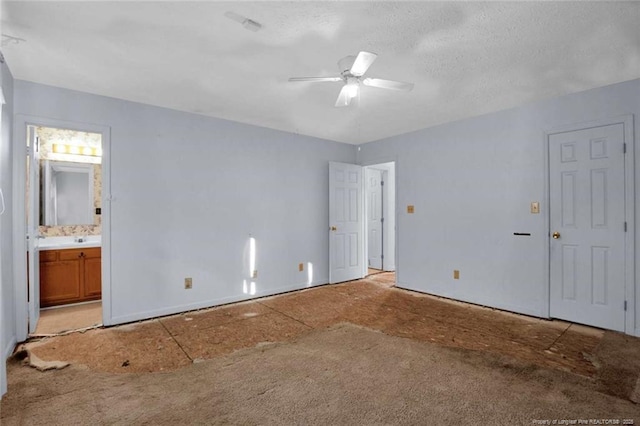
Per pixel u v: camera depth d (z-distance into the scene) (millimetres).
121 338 2988
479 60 2553
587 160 3209
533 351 2682
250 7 1879
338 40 2250
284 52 2414
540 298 3516
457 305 4016
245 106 3613
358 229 5551
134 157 3441
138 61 2547
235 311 3805
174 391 2121
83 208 4562
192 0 1810
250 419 1841
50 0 1792
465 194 4145
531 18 1996
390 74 2805
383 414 1874
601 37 2213
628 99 2963
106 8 1879
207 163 3953
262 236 4449
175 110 3713
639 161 2916
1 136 2307
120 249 3354
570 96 3299
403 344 2850
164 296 3629
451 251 4293
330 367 2438
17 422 1810
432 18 1996
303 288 4895
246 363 2506
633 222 2947
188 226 3803
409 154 4785
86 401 2010
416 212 4695
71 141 4484
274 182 4582
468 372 2346
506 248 3779
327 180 5238
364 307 3953
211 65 2619
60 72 2732
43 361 2535
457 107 3684
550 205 3453
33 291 3131
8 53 2400
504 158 3783
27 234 3053
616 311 3055
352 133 4852
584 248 3238
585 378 2244
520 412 1880
